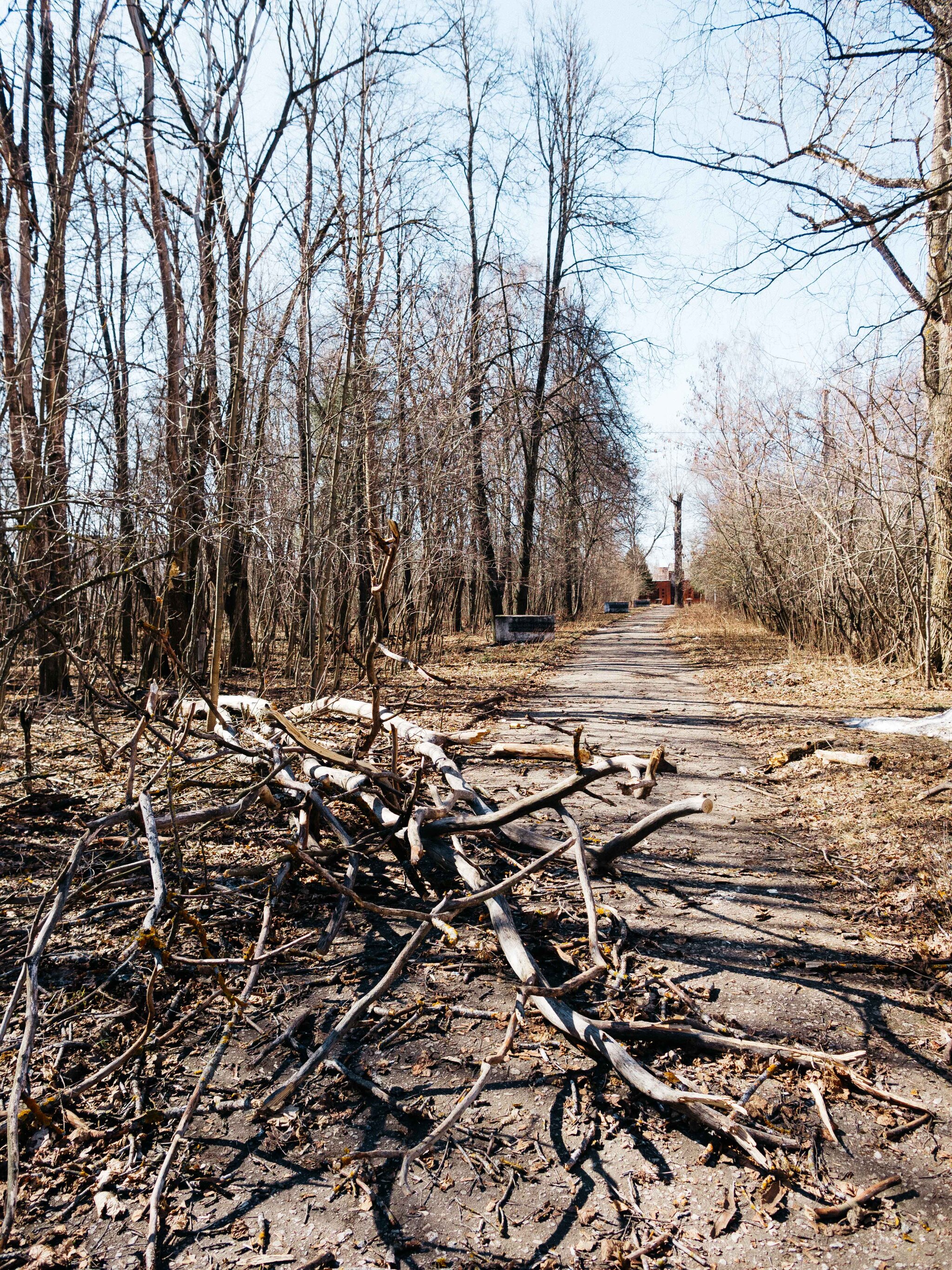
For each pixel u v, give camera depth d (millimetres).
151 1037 3291
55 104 10102
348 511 12242
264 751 5336
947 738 8781
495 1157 2713
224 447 9820
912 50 6004
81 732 8578
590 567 43031
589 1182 2607
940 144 7070
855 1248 2348
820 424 16047
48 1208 2488
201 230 9867
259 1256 2320
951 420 13141
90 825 3572
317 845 4750
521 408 24078
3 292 9336
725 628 30453
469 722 10195
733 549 28047
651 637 30141
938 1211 2484
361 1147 2746
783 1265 2287
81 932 4082
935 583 13656
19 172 9977
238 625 15602
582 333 24312
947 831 5598
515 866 4910
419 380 13594
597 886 4930
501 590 25734
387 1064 3174
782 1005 3604
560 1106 2957
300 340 10914
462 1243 2371
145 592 9445
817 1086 3051
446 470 15039
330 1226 2428
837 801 6645
